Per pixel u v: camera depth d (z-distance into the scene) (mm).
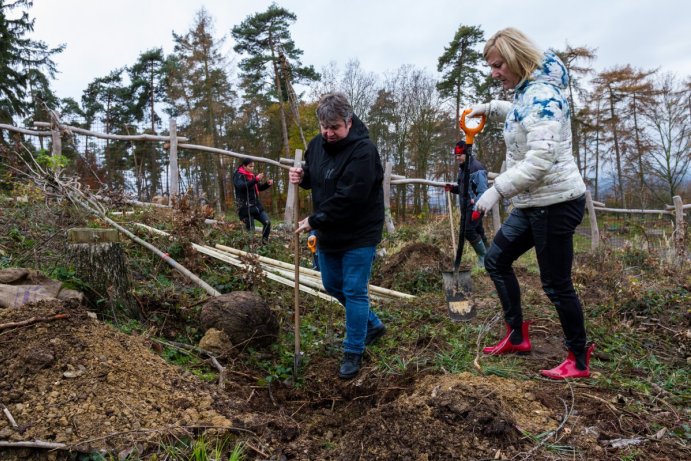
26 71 24156
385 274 6238
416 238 8562
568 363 2943
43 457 1939
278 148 27297
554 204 2768
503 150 23062
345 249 3117
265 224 7598
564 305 2848
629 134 25266
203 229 6223
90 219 5250
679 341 3787
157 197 8461
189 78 26000
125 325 3332
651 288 5148
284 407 2893
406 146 24672
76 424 2082
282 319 4230
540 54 2727
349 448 2189
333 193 3049
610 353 3445
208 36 25969
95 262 3410
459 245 3248
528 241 3092
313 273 5289
